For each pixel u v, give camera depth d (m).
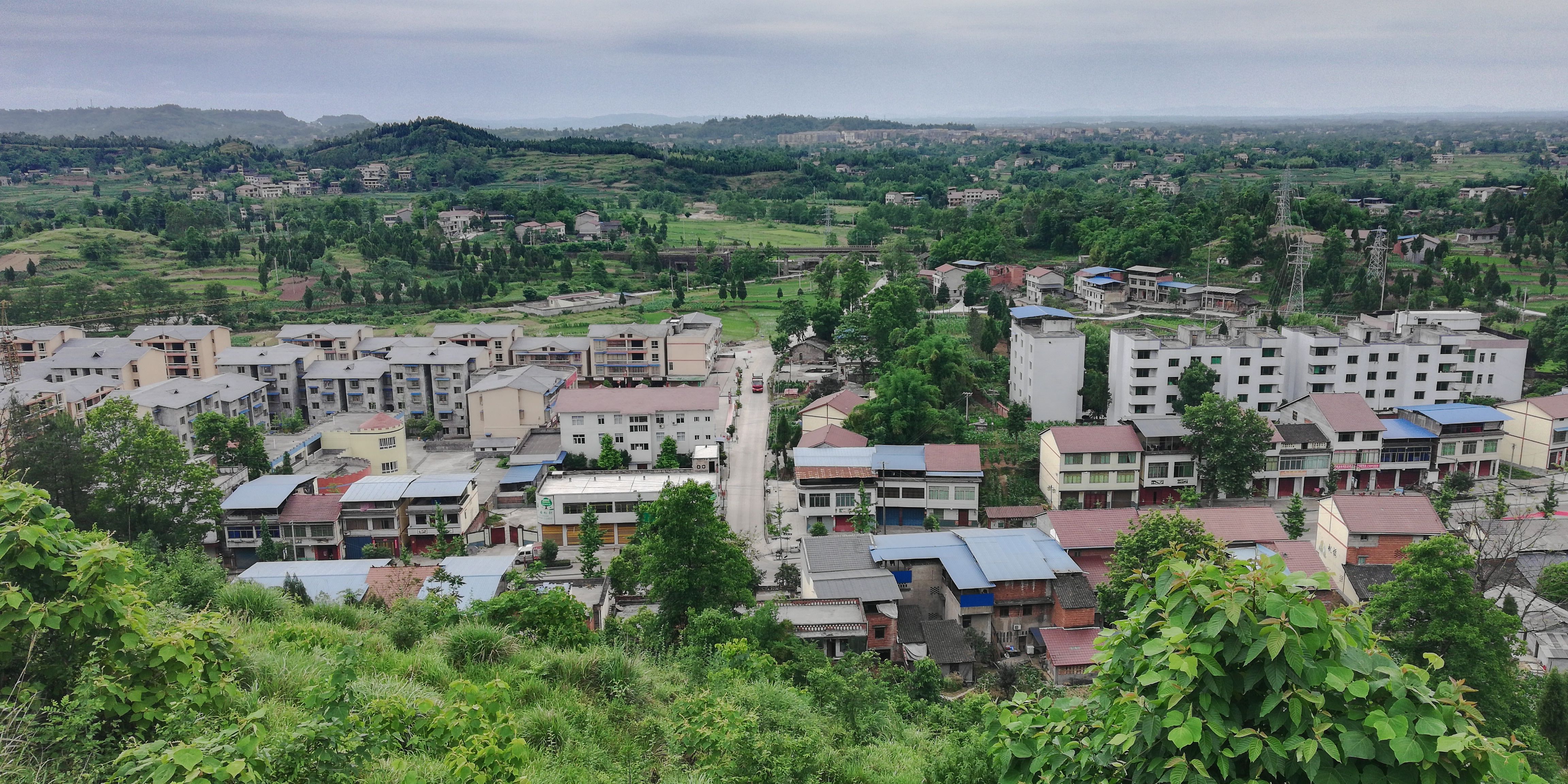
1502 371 86.88
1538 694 39.09
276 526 68.06
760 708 23.95
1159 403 82.31
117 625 13.55
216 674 14.29
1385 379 84.56
